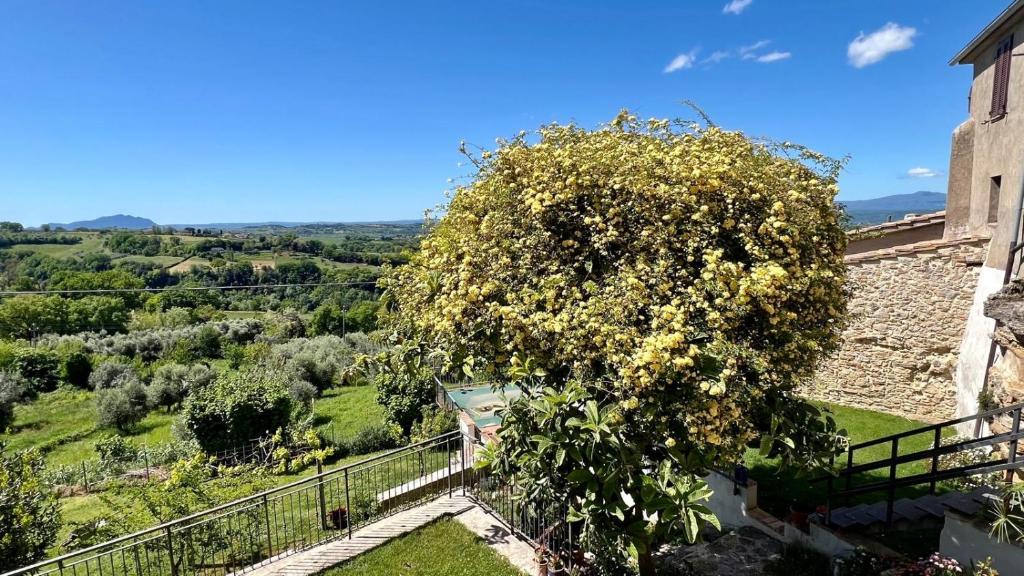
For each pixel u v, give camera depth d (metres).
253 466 8.90
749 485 5.97
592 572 4.72
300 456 10.41
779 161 4.53
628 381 3.24
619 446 3.36
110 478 10.82
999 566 3.92
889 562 4.34
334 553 5.75
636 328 3.44
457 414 10.39
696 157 4.11
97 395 18.80
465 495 6.89
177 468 7.01
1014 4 6.90
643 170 3.95
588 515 3.92
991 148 8.20
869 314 9.55
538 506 4.83
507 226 4.29
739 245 3.91
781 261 3.80
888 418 9.19
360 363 5.37
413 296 4.93
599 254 4.05
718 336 3.39
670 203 3.92
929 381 8.95
